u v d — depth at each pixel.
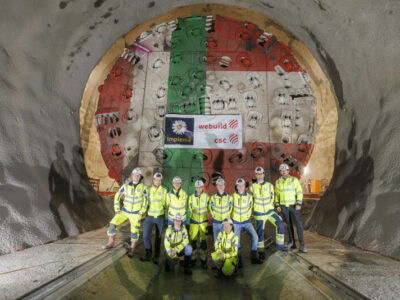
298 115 10.66
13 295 2.64
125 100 10.94
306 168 10.35
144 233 5.09
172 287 4.07
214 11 11.70
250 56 11.20
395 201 5.03
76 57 8.95
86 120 10.30
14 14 6.04
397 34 5.84
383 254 4.62
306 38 10.12
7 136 5.77
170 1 11.14
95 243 5.51
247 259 5.57
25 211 5.34
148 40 11.45
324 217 7.38
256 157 10.46
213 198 5.22
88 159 10.22
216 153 10.51
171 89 11.02
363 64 7.18
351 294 2.91
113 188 10.40
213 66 11.16
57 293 2.89
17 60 6.41
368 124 6.85
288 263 4.45
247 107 10.80
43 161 6.73
